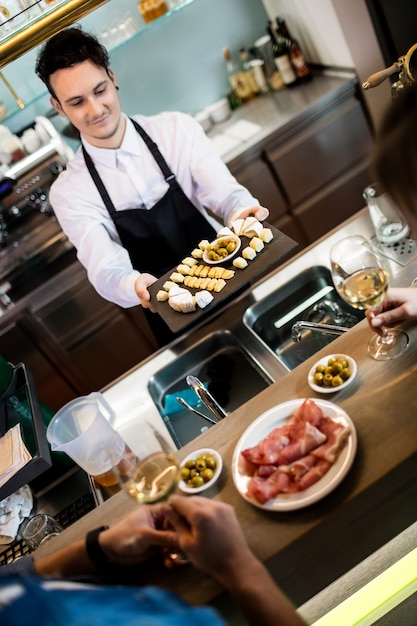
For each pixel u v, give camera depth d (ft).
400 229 5.52
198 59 12.32
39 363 11.19
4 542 4.91
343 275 3.97
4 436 5.10
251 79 12.14
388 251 5.59
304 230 11.62
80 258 7.88
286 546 3.13
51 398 11.61
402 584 4.12
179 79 12.42
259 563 2.89
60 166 10.74
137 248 8.05
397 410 3.43
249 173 10.80
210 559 2.90
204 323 6.38
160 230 7.89
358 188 11.58
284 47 11.49
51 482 5.45
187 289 6.00
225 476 3.61
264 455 3.47
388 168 2.71
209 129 12.04
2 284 10.75
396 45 10.45
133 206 7.88
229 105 12.40
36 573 3.42
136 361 11.71
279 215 11.37
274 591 2.76
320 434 3.43
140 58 11.95
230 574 2.85
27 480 4.72
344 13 9.98
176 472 3.30
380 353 3.79
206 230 8.08
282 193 11.20
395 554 4.09
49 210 10.81
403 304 3.87
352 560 3.46
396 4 9.98
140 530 3.30
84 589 2.10
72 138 12.07
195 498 3.16
